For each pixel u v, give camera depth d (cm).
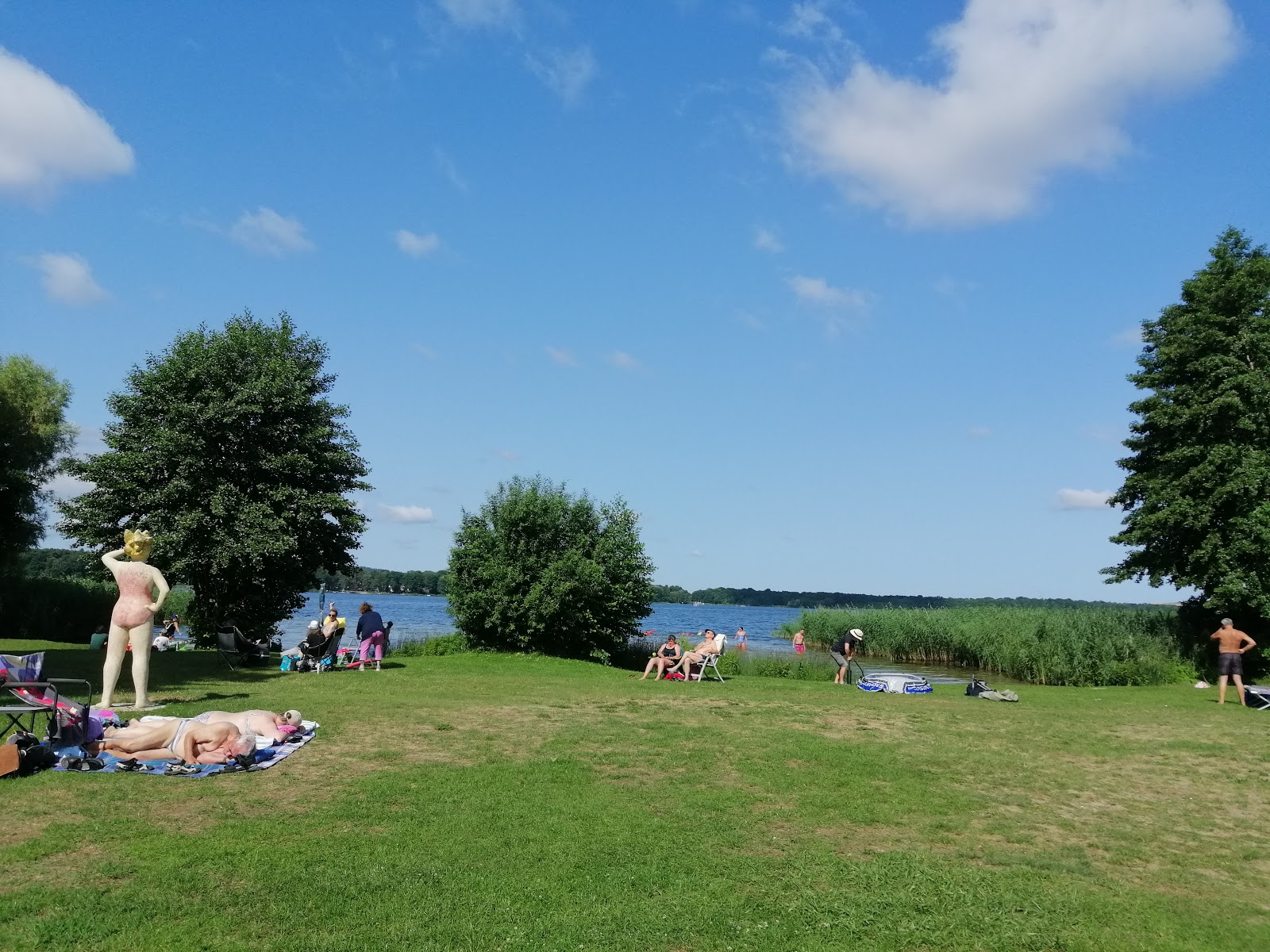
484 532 2877
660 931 558
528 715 1377
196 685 1634
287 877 612
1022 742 1316
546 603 2719
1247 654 2700
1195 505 2734
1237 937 590
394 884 611
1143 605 3519
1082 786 1027
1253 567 2606
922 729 1403
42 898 551
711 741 1198
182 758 924
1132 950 566
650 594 3077
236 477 2517
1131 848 789
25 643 2717
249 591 2642
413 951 510
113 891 572
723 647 2288
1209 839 827
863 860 717
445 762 996
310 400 2659
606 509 3086
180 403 2438
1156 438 2969
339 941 517
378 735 1128
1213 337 2809
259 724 1033
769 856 720
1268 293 2828
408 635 4472
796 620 5453
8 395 3456
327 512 2634
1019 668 2980
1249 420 2688
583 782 931
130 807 761
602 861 683
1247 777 1116
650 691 1848
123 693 1463
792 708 1598
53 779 838
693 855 708
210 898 569
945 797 943
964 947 561
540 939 537
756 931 568
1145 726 1532
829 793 934
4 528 3316
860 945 556
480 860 670
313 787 859
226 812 760
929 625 3728
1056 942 573
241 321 2767
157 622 3588
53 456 3597
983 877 684
